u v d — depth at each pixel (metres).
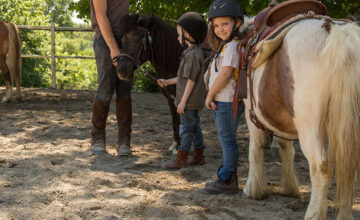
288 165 3.09
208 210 2.76
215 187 3.09
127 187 3.28
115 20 4.12
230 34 2.83
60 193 3.04
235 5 2.78
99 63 4.14
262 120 2.57
